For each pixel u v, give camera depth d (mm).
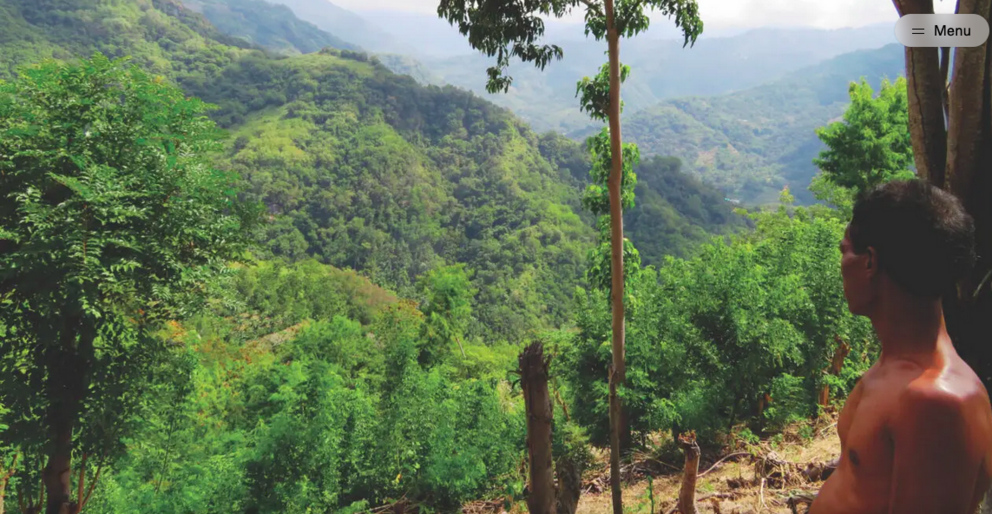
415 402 9164
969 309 2236
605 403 9492
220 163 137000
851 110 22969
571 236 138000
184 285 6738
